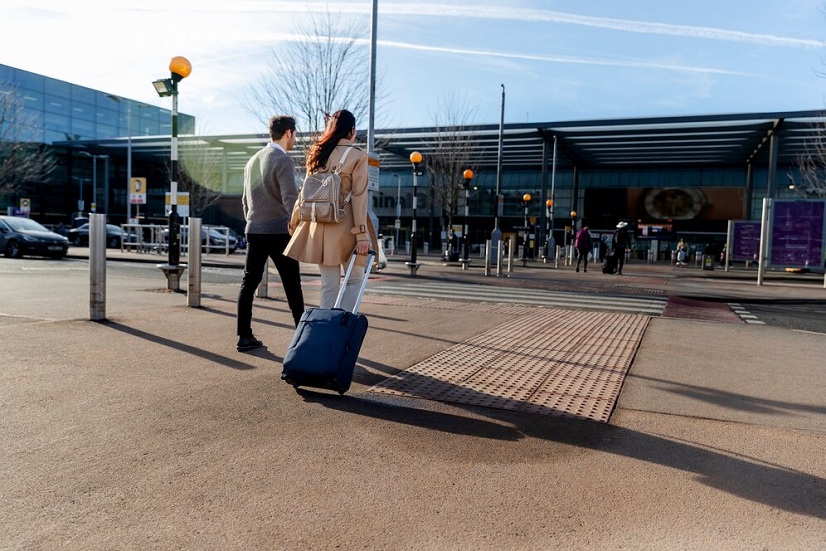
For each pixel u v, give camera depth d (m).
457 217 55.78
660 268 31.34
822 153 31.09
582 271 24.05
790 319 9.67
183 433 3.18
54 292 9.25
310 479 2.68
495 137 38.94
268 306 8.27
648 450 3.21
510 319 8.12
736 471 2.96
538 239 46.50
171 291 10.04
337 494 2.54
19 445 2.93
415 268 17.77
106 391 3.86
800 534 2.34
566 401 4.10
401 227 57.81
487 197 55.22
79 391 3.83
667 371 5.19
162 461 2.81
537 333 7.01
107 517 2.27
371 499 2.51
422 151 42.31
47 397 3.68
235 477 2.67
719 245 47.91
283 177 5.00
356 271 4.53
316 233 4.37
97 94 51.75
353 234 4.42
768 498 2.66
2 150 38.94
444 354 5.50
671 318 9.06
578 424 3.61
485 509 2.46
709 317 9.52
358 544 2.15
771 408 4.11
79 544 2.08
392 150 42.09
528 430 3.46
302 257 4.43
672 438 3.42
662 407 4.05
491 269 23.62
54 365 4.44
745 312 10.59
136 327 6.07
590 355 5.78
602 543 2.22
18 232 20.19
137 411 3.50
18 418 3.30
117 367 4.46
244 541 2.14
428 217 56.97
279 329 6.30
